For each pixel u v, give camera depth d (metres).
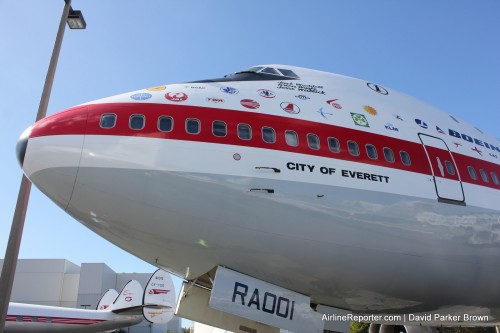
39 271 57.81
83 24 12.96
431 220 9.01
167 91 8.83
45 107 11.16
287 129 8.63
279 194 7.91
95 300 56.19
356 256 8.40
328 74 10.88
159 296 38.16
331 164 8.50
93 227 8.20
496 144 12.35
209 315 8.96
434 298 9.83
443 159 9.91
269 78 10.05
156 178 7.59
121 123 7.94
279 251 8.01
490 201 10.04
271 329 8.81
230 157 7.95
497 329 16.58
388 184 8.82
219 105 8.65
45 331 31.38
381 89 11.16
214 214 7.70
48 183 7.66
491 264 9.67
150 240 7.96
